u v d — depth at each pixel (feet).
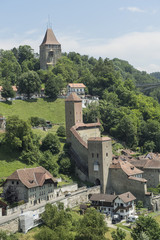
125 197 468.34
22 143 562.66
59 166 568.82
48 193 455.63
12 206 403.34
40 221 382.63
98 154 547.90
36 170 460.55
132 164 619.67
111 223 440.45
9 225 355.15
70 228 378.73
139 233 376.27
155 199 520.01
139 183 521.65
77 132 625.82
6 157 540.11
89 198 507.71
